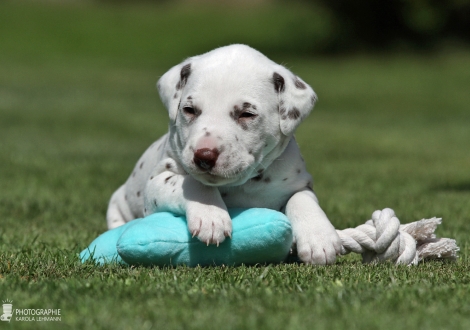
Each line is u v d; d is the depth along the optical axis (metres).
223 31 54.31
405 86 35.31
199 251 5.86
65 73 37.78
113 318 4.29
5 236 7.89
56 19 55.09
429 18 48.47
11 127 21.80
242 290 4.92
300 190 6.54
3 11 55.94
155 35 52.78
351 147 19.33
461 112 28.83
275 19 58.06
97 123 23.23
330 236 5.98
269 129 6.07
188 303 4.58
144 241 5.80
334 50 47.34
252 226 5.80
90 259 6.11
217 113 5.86
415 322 4.24
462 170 15.33
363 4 48.25
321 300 4.68
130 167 14.93
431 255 6.36
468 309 4.54
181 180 6.16
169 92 6.39
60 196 11.51
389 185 13.04
